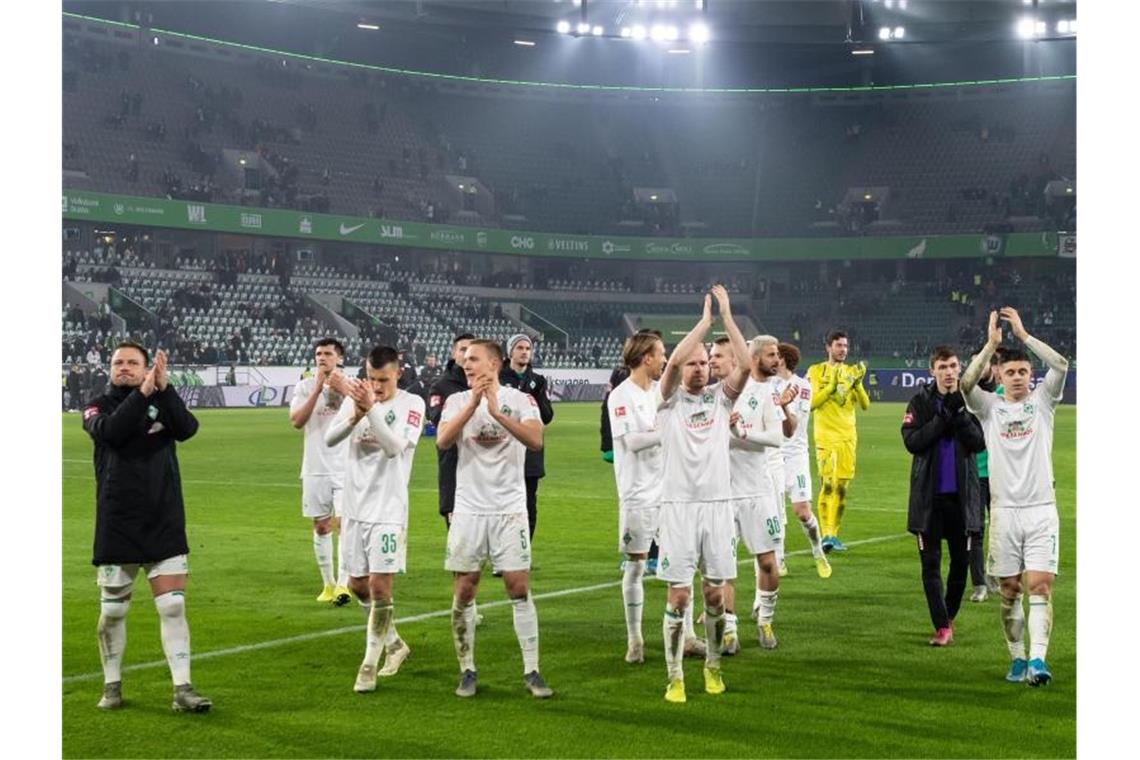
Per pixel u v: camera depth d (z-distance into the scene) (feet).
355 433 26.25
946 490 29.07
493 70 217.77
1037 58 207.21
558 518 53.57
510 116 218.79
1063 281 195.31
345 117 205.77
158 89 189.26
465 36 197.26
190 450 87.92
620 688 25.39
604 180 216.33
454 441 25.39
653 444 26.76
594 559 42.55
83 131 176.96
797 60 213.46
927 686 25.40
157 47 191.83
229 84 198.90
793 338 198.08
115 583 23.82
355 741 21.66
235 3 192.24
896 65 216.13
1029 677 25.53
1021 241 192.44
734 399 25.29
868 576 38.86
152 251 176.86
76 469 75.36
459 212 202.39
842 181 213.87
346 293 182.50
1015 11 193.57
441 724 22.71
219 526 50.52
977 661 27.63
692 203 216.13
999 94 211.41
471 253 205.57
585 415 137.49
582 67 218.38
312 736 21.98
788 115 219.20
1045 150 205.98
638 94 220.84
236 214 175.22
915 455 29.50
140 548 23.57
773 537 29.22
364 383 25.45
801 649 28.94
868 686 25.44
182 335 156.66
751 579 38.40
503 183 212.43
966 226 201.36
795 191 214.28
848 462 43.88
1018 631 25.86
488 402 24.54
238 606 34.04
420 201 202.39
